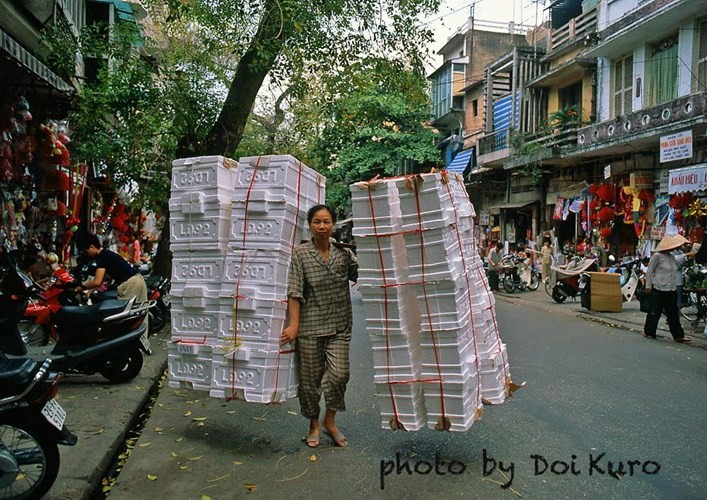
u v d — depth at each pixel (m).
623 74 17.50
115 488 3.83
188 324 4.71
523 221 23.67
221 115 10.27
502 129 23.41
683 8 14.04
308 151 17.55
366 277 4.08
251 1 9.39
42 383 3.49
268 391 4.43
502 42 30.28
